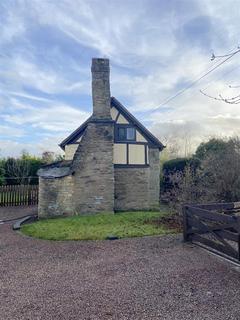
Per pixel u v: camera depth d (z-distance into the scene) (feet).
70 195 43.57
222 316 13.89
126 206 50.85
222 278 18.44
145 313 14.42
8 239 31.45
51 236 31.53
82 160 44.32
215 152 44.47
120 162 51.44
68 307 15.31
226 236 22.35
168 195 43.93
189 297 15.98
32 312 14.88
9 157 83.35
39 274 20.62
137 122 52.60
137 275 19.57
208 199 38.27
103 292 17.07
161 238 29.27
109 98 45.73
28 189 64.44
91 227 34.68
